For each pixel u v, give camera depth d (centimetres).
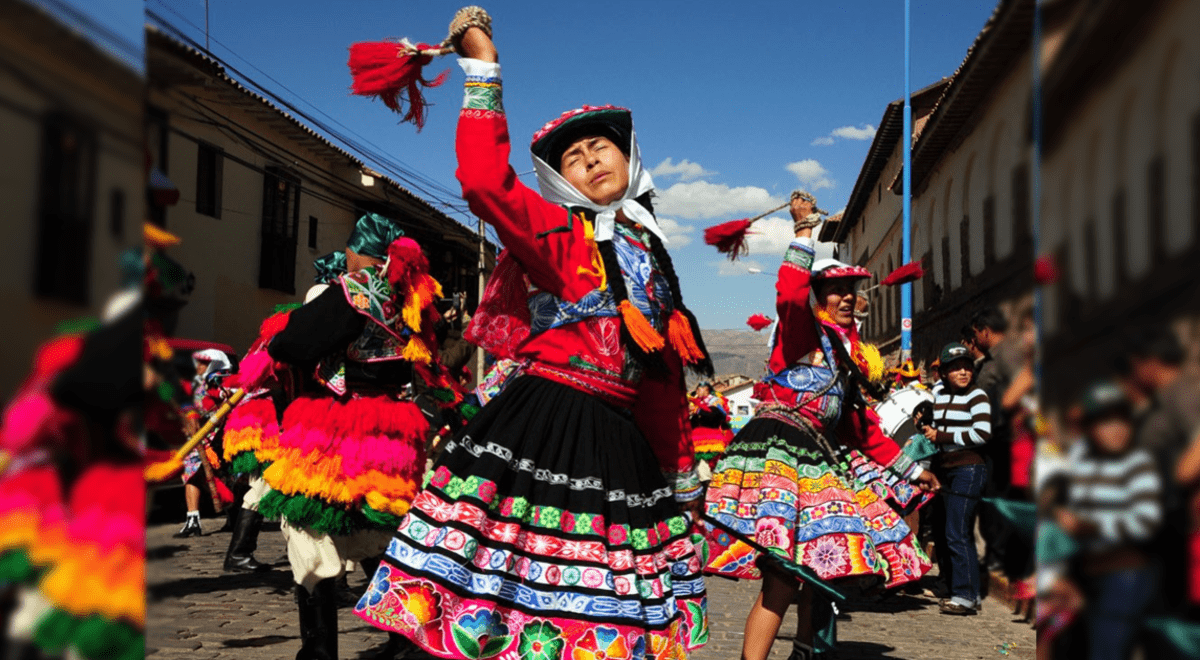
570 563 241
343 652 444
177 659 409
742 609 640
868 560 357
